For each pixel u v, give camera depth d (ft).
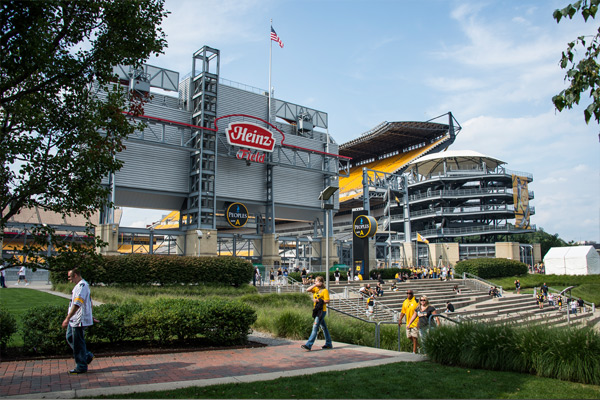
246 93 202.59
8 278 138.92
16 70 28.30
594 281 196.24
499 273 203.51
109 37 30.89
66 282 106.52
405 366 33.27
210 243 175.94
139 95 33.83
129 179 169.78
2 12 26.35
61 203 30.01
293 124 231.09
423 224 346.95
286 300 96.22
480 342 34.09
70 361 32.60
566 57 23.85
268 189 208.95
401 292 140.46
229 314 41.88
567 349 30.25
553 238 441.68
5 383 26.30
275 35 214.48
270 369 32.07
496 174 312.29
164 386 25.75
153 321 38.55
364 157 440.45
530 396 25.25
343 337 53.78
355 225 166.40
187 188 183.11
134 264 121.70
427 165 346.13
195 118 185.47
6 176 28.48
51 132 30.73
